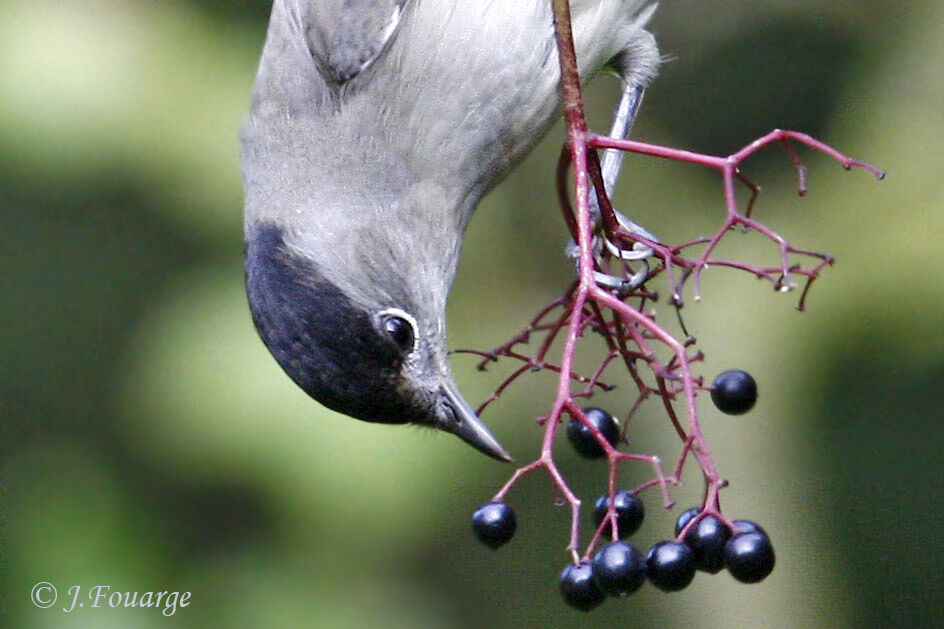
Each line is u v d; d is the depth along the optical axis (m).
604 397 12.09
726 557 5.83
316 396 7.30
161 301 11.00
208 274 10.84
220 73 10.89
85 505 10.80
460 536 13.16
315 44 7.65
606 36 7.86
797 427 12.65
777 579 12.51
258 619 10.50
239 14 11.22
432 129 7.62
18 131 10.49
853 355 11.91
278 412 10.41
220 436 10.39
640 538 12.15
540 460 5.95
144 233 12.38
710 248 6.11
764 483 12.41
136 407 10.62
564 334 11.55
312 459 10.38
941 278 11.27
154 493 10.91
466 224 7.98
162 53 10.80
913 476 13.47
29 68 10.55
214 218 10.76
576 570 5.86
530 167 12.06
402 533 10.51
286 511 10.42
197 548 10.84
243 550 10.77
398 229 7.59
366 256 7.45
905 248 11.37
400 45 7.55
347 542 10.62
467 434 7.54
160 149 10.66
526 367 6.77
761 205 12.45
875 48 12.52
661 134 13.36
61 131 10.53
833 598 12.95
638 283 6.57
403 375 7.41
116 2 10.88
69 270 12.60
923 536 13.41
